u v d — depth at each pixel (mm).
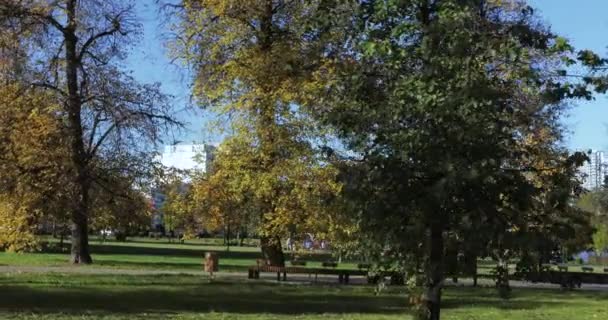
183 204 31609
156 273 29000
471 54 6691
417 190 7012
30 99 28484
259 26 29141
